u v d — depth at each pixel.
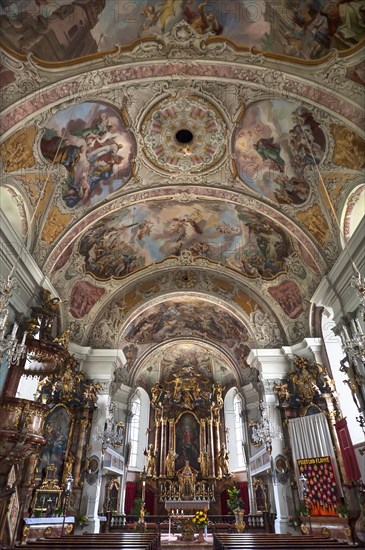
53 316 12.97
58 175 12.81
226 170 14.46
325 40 9.70
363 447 12.88
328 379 15.75
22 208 12.22
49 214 13.31
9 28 8.97
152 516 20.80
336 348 16.52
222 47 10.61
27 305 12.49
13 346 8.53
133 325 21.38
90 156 13.27
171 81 11.61
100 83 10.97
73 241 15.01
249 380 22.80
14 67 9.57
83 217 14.58
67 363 15.75
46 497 14.03
